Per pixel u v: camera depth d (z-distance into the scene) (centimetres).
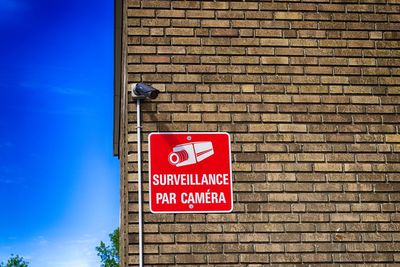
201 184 715
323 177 730
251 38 757
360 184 733
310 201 724
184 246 698
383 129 750
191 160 720
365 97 756
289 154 733
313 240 714
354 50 767
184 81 738
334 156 737
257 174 725
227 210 712
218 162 723
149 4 752
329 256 711
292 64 755
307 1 775
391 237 723
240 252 703
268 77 749
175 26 751
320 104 749
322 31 768
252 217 713
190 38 749
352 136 745
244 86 744
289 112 743
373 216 726
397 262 718
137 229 697
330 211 723
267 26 762
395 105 758
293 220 716
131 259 690
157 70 737
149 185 709
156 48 743
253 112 739
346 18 775
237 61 749
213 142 727
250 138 732
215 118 732
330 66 761
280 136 736
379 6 783
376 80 762
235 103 739
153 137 720
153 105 728
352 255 715
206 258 698
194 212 708
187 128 727
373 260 715
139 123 718
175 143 721
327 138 741
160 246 695
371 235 721
